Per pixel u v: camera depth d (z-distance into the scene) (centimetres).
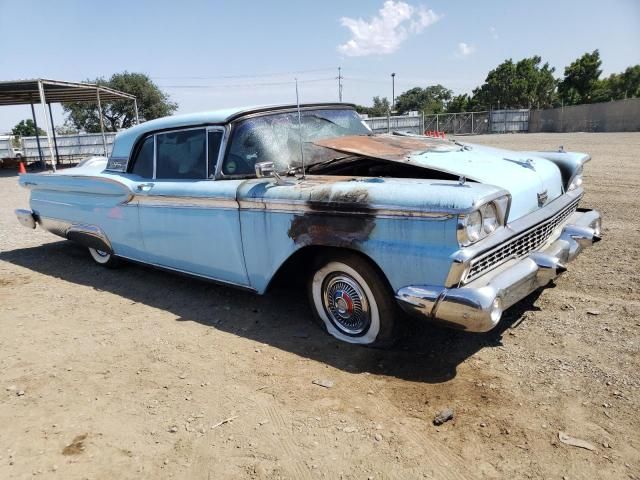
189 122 413
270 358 329
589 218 393
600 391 264
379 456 231
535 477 211
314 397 281
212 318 402
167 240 430
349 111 478
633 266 440
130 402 290
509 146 1930
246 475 225
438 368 301
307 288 354
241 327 381
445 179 327
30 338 386
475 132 4072
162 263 451
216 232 383
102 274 542
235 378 308
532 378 282
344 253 316
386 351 326
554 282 414
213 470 230
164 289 480
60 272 559
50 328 404
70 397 300
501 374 288
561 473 211
